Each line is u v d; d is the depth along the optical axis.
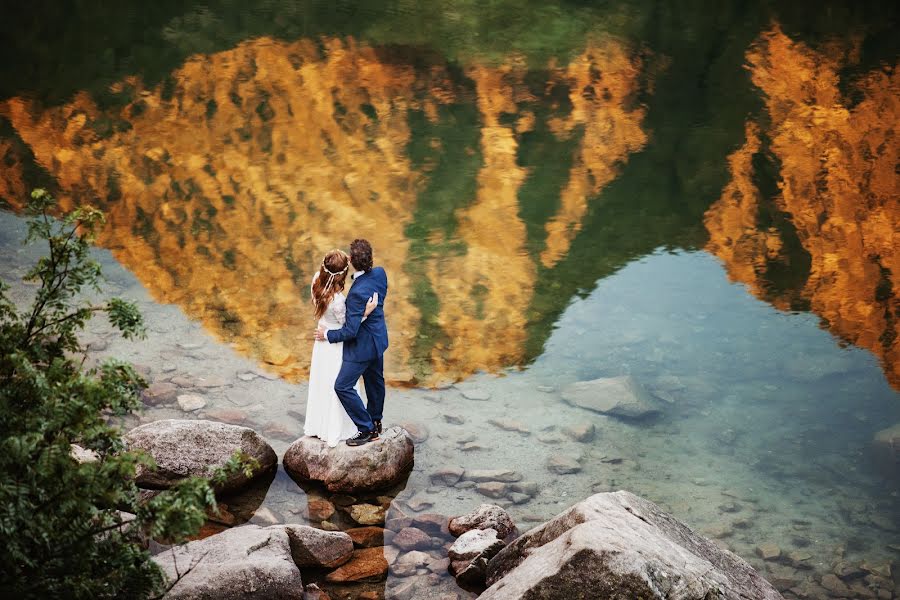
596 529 5.54
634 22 30.84
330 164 18.06
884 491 8.22
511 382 10.04
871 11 32.53
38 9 29.91
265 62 25.19
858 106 22.73
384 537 7.03
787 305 12.84
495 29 28.73
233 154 18.25
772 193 17.72
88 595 4.43
